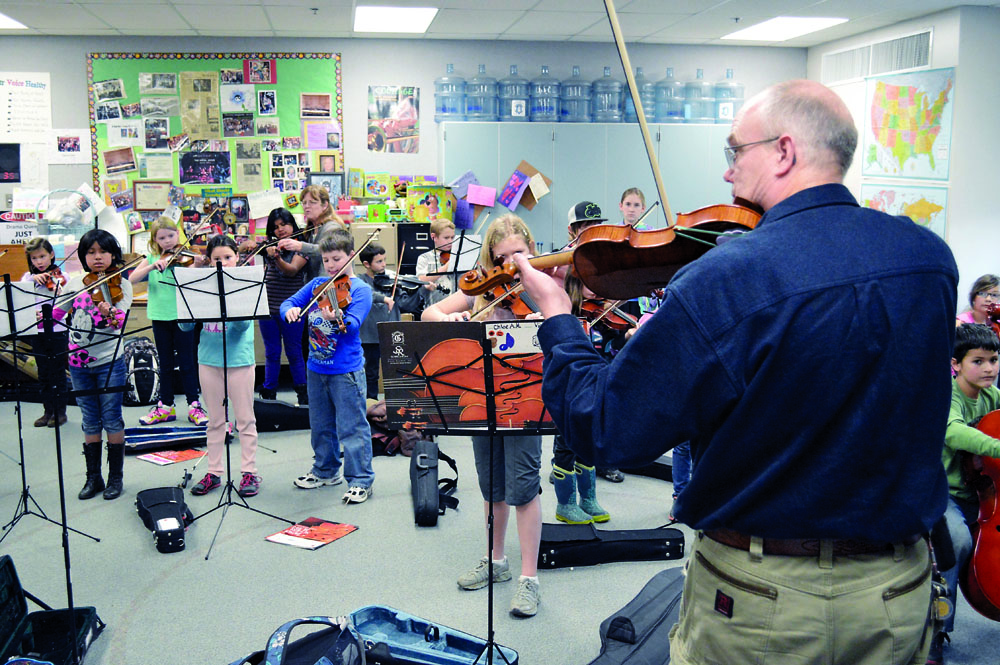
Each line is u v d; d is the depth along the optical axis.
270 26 6.13
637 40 6.94
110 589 3.00
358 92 6.76
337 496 3.95
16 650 2.40
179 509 3.52
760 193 1.14
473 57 6.87
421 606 2.87
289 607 2.86
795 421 1.04
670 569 3.01
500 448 2.83
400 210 6.42
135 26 6.09
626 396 1.07
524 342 2.16
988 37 5.91
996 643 2.61
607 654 2.44
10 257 5.40
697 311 1.03
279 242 5.32
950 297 1.07
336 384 3.81
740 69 7.38
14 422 5.32
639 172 6.94
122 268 3.88
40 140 6.48
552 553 3.15
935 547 1.96
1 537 3.46
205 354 3.91
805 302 1.00
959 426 2.41
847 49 6.97
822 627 1.08
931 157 6.15
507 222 2.75
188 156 6.61
